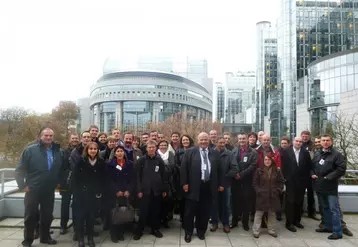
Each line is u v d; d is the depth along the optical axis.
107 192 5.00
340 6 60.75
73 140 5.61
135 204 5.51
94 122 102.12
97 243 4.82
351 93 25.98
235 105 155.25
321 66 37.81
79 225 4.62
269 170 5.34
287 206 5.66
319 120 38.00
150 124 39.91
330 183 5.25
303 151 5.78
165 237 5.15
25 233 4.56
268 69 81.69
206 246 4.73
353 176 10.69
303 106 45.72
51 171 4.73
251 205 5.78
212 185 5.21
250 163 5.56
